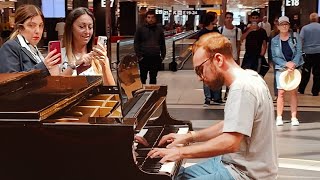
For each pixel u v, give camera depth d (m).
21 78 3.35
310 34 10.02
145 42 9.03
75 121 2.54
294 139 6.45
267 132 2.91
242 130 2.75
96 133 2.46
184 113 8.23
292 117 7.30
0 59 3.64
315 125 7.30
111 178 2.47
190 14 27.20
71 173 2.48
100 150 2.46
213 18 8.87
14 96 2.92
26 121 2.46
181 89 11.02
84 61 3.90
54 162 2.48
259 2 24.27
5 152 2.48
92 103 3.44
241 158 2.93
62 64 3.89
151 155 2.81
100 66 4.02
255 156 2.90
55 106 2.68
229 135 2.77
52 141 2.47
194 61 3.03
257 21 9.28
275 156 2.99
